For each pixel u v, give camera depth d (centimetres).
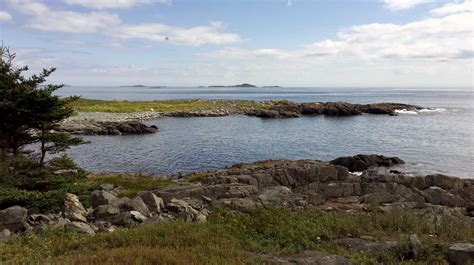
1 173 1526
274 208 1606
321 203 1989
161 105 10581
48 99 1689
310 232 1281
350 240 1226
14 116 1666
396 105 10706
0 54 1789
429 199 2080
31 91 1658
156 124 7450
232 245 1084
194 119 8412
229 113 9488
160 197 1873
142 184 2592
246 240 1183
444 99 18500
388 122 7769
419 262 1021
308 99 18362
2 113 1645
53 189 1606
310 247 1167
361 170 3666
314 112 9550
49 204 1480
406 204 1827
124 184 2577
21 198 1428
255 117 8875
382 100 17312
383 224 1425
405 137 5778
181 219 1388
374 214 1529
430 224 1420
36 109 1691
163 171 3625
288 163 2742
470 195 2173
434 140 5488
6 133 1738
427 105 13325
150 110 9438
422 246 1117
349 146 5034
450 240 1259
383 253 1084
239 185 2112
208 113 9169
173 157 4291
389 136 5884
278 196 1895
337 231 1330
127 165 3869
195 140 5488
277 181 2391
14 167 1617
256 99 18100
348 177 2473
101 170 3619
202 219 1411
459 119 8362
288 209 1620
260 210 1567
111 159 4150
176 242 1062
